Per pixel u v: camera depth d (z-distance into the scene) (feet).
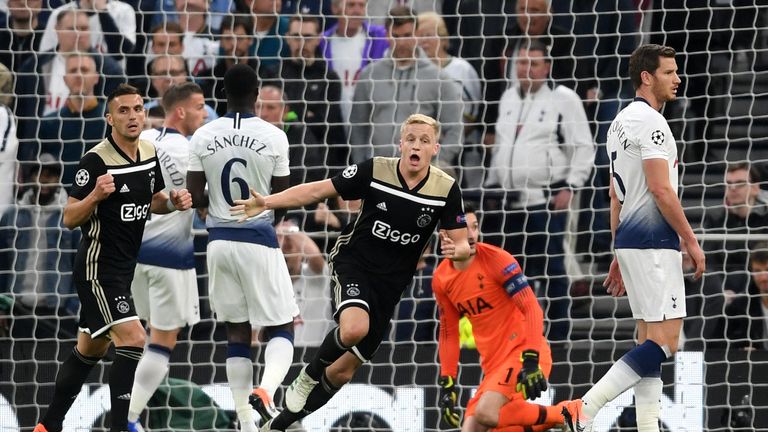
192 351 97.86
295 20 116.78
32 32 118.21
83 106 113.39
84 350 81.61
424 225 75.10
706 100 124.06
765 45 124.16
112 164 77.71
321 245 109.29
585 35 112.27
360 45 120.78
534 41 113.70
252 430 86.07
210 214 85.92
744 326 106.01
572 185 110.83
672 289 77.36
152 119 104.73
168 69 114.62
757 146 122.83
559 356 100.53
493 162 112.88
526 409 89.71
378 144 115.65
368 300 75.56
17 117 109.50
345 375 78.33
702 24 123.54
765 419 95.09
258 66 116.78
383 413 96.94
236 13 122.31
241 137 84.53
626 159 77.87
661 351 77.61
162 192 83.30
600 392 78.38
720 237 101.09
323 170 114.83
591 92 118.83
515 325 89.56
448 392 88.07
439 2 124.57
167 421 96.68
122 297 78.28
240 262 84.84
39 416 97.50
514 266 87.97
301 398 78.54
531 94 112.57
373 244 75.66
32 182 110.42
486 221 112.37
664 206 75.97
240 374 86.17
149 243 88.99
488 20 123.54
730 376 95.61
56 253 106.73
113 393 77.61
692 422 95.50
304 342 104.94
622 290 84.12
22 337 104.83
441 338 90.07
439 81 113.19
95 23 119.24
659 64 78.13
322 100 116.16
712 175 121.19
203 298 108.17
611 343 103.24
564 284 109.70
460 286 89.15
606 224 112.78
